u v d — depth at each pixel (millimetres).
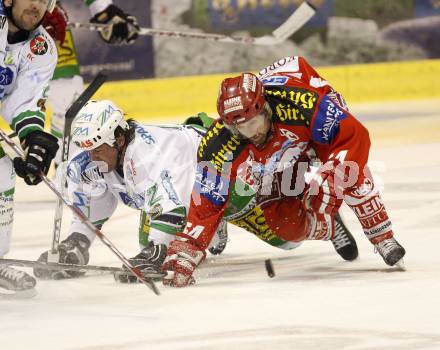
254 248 11828
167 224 9906
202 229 9578
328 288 9031
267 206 10156
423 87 31984
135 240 12609
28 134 9289
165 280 9555
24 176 9148
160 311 8281
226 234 11320
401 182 15961
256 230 10500
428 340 6945
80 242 10438
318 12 31469
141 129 10117
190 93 30844
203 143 9586
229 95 9039
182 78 30734
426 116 26906
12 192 9391
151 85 30453
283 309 8172
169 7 30625
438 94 32094
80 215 9156
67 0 29094
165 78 30766
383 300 8336
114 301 8828
